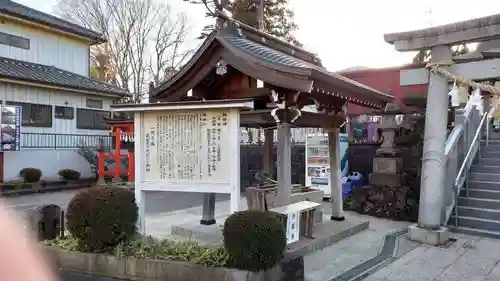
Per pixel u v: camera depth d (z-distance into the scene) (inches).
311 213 286.8
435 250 278.1
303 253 265.0
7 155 674.2
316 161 526.0
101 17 1318.9
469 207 349.7
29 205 514.9
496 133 498.9
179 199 566.3
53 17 862.5
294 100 266.8
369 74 602.9
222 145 243.4
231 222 201.3
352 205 435.2
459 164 392.2
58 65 850.8
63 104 780.0
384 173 418.0
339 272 234.1
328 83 264.7
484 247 284.4
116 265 224.8
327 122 339.6
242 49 258.1
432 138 302.4
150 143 261.3
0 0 788.6
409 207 387.9
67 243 247.3
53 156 754.2
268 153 373.7
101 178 726.5
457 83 270.1
